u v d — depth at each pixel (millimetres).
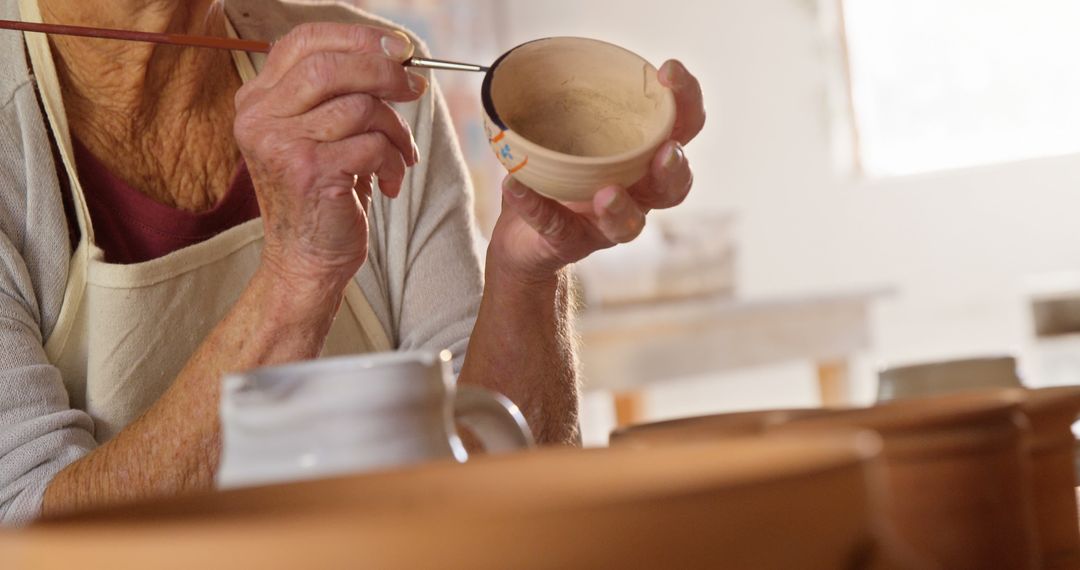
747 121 8758
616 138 948
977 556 530
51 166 1342
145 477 1120
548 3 9062
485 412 583
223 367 1136
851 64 8375
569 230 1054
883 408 571
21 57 1353
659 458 398
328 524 265
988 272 7855
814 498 302
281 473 514
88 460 1146
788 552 295
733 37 8789
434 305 1578
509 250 1180
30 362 1250
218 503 390
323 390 519
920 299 8109
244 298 1158
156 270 1363
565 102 955
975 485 530
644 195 976
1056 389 679
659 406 7895
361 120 1067
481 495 398
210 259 1413
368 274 1552
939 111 8094
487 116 909
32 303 1309
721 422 565
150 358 1373
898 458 530
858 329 4199
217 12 1489
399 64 1062
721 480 290
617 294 3922
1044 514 652
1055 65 7664
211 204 1474
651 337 3717
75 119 1391
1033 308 3725
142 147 1431
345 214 1107
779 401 7762
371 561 261
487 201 8422
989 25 7859
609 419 6996
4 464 1171
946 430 530
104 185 1391
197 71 1444
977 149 7969
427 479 411
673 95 945
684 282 4062
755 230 8781
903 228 8164
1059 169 7578
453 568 263
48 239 1328
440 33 8508
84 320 1352
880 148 8336
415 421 525
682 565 277
